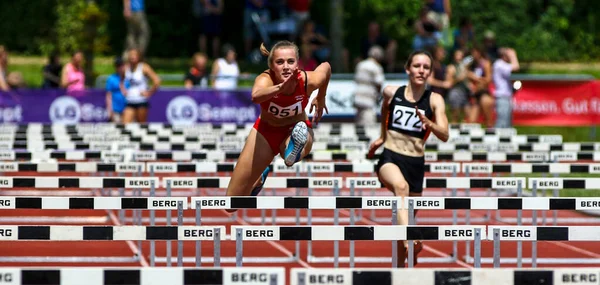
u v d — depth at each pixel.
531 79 64.25
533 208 21.64
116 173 39.12
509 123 58.78
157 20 90.69
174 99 61.03
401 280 14.29
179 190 41.72
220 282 14.27
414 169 24.59
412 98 24.67
